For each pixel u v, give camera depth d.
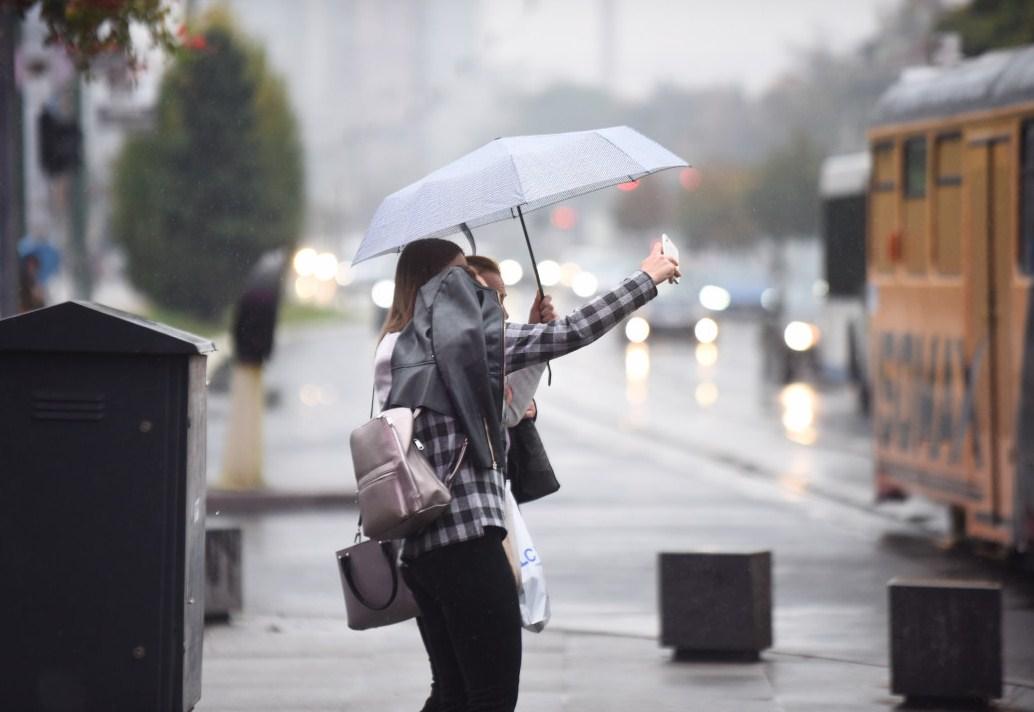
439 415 16.22
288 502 46.09
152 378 15.60
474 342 16.22
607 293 16.84
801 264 108.50
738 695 23.45
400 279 17.27
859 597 32.44
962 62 40.72
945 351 37.88
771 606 26.69
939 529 42.22
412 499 15.81
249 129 141.38
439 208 17.22
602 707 22.69
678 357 124.38
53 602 15.64
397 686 24.12
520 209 19.27
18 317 15.48
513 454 18.08
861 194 77.19
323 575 35.34
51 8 27.03
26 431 15.59
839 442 65.31
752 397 89.25
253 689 23.89
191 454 15.88
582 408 82.94
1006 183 34.31
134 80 27.86
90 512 15.62
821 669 25.30
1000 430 34.47
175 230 141.38
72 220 86.19
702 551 26.19
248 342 47.06
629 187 19.33
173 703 15.74
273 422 72.31
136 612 15.67
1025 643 27.94
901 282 41.31
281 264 47.97
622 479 53.50
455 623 16.31
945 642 22.77
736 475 54.66
